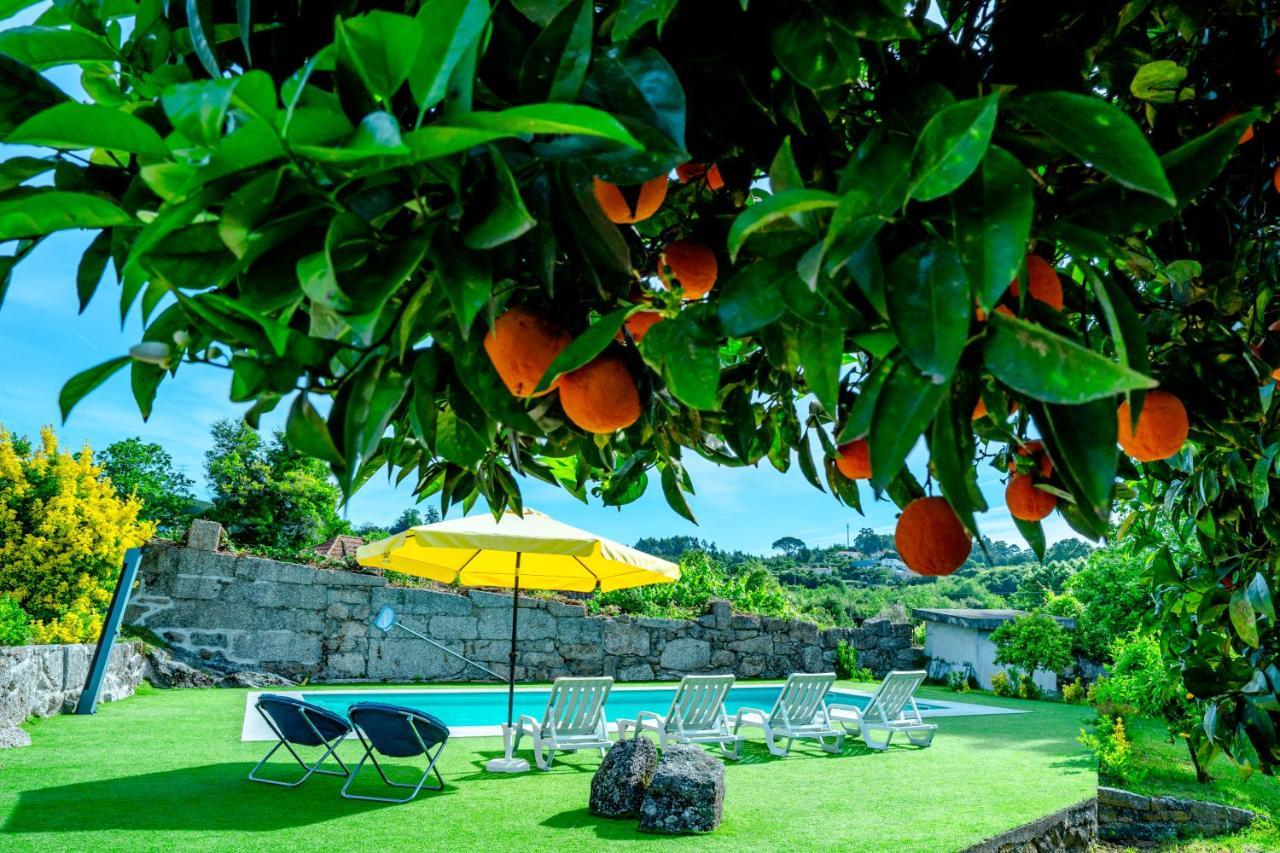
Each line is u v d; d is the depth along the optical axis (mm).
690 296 962
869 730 8188
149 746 6223
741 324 721
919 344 586
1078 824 5582
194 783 5141
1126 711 8375
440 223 645
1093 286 714
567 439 1458
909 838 4629
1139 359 704
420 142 552
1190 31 1180
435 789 5418
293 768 5738
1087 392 543
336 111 604
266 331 639
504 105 737
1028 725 10141
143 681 9727
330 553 15461
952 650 17438
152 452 21219
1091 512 625
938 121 598
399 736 5109
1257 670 1848
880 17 749
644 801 4758
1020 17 906
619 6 734
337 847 4008
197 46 735
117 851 3760
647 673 13703
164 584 10750
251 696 9156
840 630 16000
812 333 729
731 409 1429
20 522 11062
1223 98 1197
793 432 1678
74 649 7867
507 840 4293
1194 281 1182
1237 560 1881
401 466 1533
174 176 583
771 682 14273
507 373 810
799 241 727
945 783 6285
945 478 641
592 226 774
